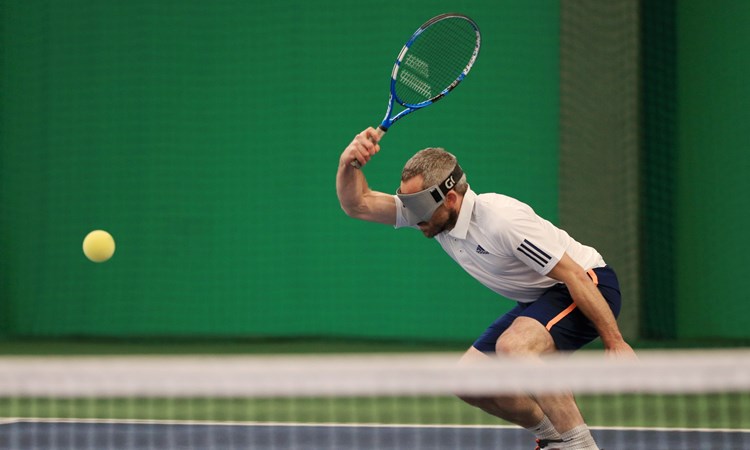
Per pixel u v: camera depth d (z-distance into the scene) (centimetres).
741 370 976
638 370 976
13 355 2959
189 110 3453
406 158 3306
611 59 3191
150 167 3472
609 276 1323
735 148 3275
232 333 3409
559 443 1305
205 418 1889
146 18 3478
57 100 3541
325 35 3384
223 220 3425
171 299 3450
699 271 3306
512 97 3291
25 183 3575
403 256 3319
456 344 3183
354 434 1691
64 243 3534
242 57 3431
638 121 3203
